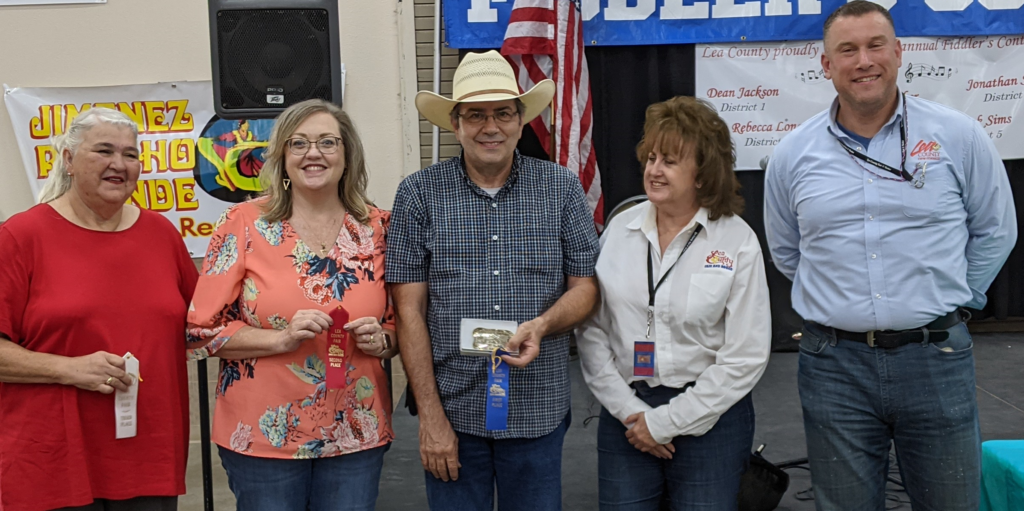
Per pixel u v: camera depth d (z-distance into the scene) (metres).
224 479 4.23
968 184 2.15
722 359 2.16
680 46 5.16
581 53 4.95
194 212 4.90
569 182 2.33
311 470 2.21
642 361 2.22
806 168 2.28
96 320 2.12
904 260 2.14
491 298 2.21
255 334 2.14
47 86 4.89
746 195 5.34
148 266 2.24
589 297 2.28
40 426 2.09
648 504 2.30
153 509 2.23
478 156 2.21
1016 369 4.95
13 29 4.85
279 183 2.23
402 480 3.66
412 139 5.05
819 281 2.27
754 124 5.19
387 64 4.95
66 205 2.18
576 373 5.15
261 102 3.07
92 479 2.14
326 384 2.09
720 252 2.19
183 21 4.84
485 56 2.28
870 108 2.13
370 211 2.36
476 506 2.29
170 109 4.86
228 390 2.20
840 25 2.12
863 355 2.20
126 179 2.16
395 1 4.89
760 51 5.12
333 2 3.05
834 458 2.26
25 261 2.09
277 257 2.20
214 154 4.86
